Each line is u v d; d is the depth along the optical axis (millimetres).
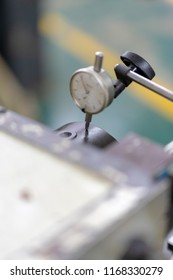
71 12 2301
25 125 475
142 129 1481
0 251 389
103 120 1516
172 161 438
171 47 1952
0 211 410
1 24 1083
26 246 390
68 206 409
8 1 1042
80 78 573
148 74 613
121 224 402
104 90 563
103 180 424
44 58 1307
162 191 424
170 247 500
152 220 427
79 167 434
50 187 423
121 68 599
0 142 459
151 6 2381
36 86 1289
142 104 1587
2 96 1225
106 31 2117
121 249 412
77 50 1946
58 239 391
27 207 411
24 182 427
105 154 444
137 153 443
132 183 420
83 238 389
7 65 1180
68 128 600
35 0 1103
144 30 2111
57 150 449
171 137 1441
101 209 405
